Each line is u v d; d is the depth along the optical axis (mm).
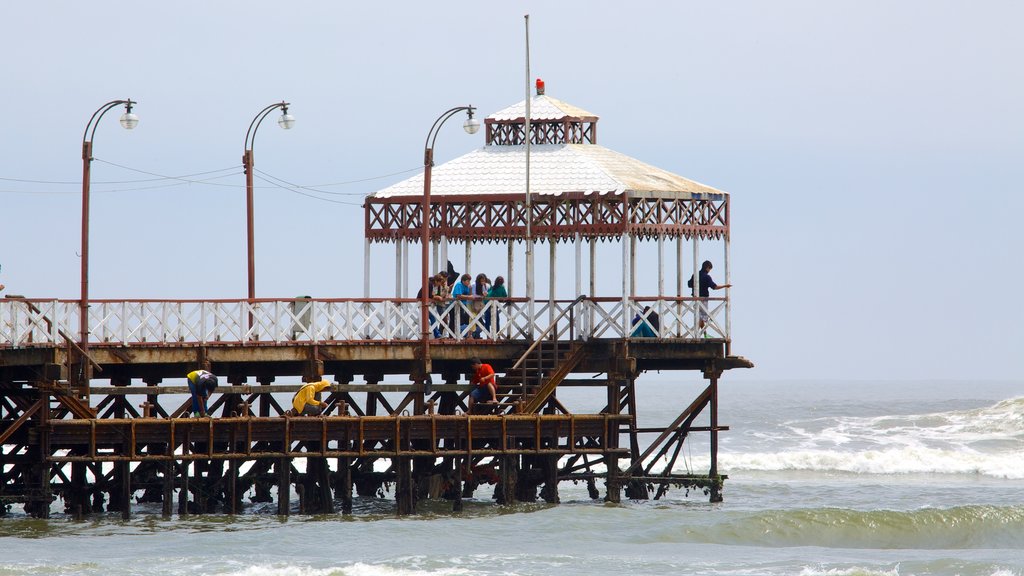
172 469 151500
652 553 140875
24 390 153500
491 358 166000
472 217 169500
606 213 165250
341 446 159875
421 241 171125
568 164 171625
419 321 164875
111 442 149250
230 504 155250
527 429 159625
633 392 166875
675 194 167125
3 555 135000
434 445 156000
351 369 169625
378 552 138625
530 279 167250
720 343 169125
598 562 135500
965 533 153875
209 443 150750
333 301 159625
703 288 171000
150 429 150125
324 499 158875
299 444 160750
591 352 166125
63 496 155250
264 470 164500
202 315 155625
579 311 166000
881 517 154625
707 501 173625
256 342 156375
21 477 157250
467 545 142875
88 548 138750
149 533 146250
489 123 178750
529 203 166500
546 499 165250
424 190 162125
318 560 133500
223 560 133125
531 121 178250
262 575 127750
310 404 154500
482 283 168875
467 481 161750
